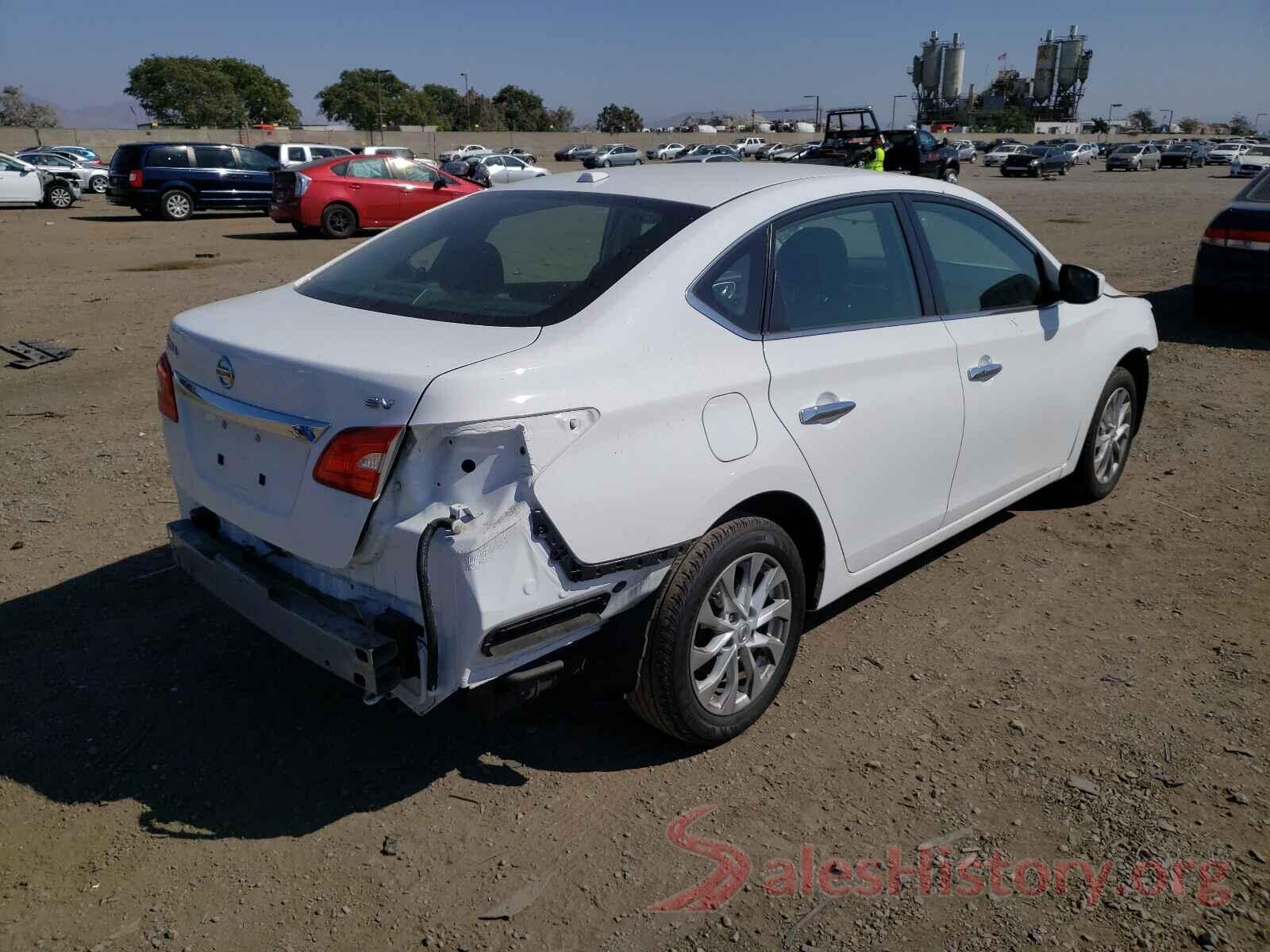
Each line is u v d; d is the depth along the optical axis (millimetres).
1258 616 3990
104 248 16094
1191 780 2988
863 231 3525
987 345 3900
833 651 3746
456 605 2441
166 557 4438
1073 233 17859
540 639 2576
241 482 2883
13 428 6230
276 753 3121
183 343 3068
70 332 9086
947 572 4422
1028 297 4277
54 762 3055
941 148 31016
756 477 2969
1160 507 5148
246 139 63750
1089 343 4605
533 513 2494
